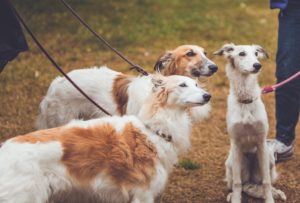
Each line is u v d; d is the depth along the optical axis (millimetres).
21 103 5773
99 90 4598
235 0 10484
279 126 4852
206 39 7949
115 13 9086
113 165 3705
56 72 6520
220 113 5730
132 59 6969
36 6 9031
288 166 4820
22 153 3572
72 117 4652
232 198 4242
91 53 7160
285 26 4754
